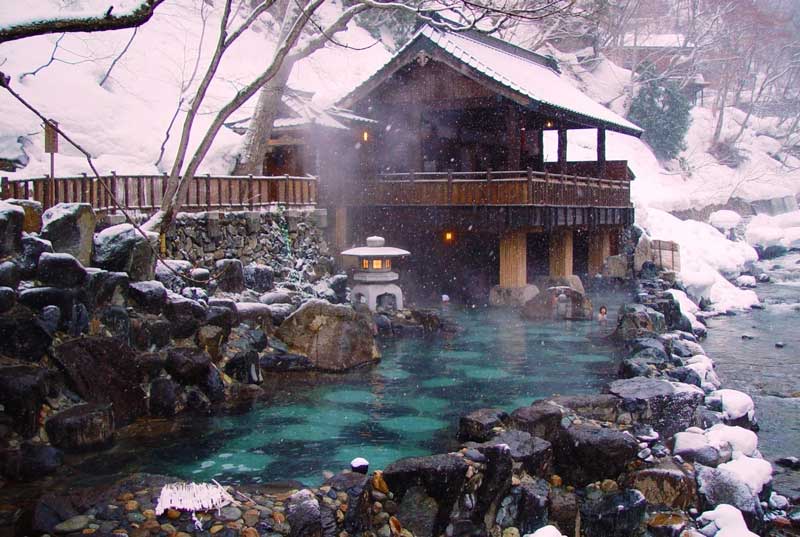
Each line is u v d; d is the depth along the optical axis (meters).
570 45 58.38
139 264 11.96
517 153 20.48
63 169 18.81
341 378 12.85
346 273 20.52
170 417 10.49
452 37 23.36
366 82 22.23
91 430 8.95
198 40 31.72
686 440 9.45
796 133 70.00
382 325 16.55
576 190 22.59
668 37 64.81
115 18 6.19
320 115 21.31
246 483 8.02
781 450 10.87
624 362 12.91
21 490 7.70
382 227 21.25
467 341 16.20
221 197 16.55
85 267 11.14
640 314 16.56
